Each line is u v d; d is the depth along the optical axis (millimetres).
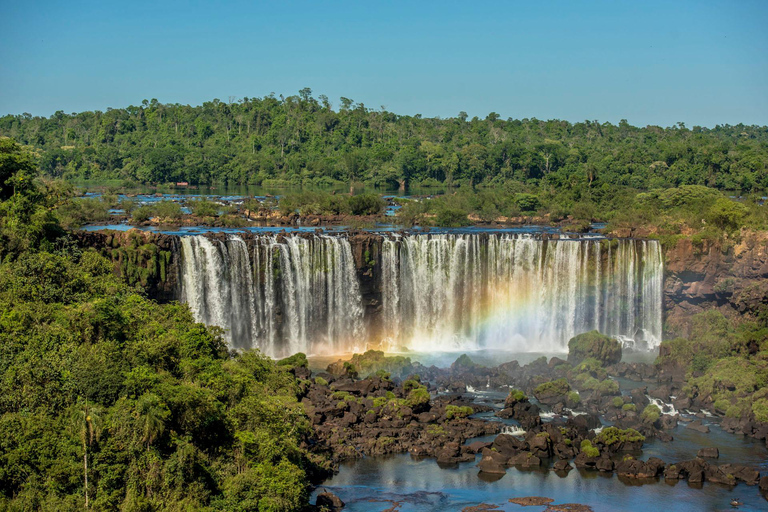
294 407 64875
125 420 51250
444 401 76938
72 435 51000
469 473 63562
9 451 50375
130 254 86000
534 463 65125
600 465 64688
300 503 54344
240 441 54531
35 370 54656
